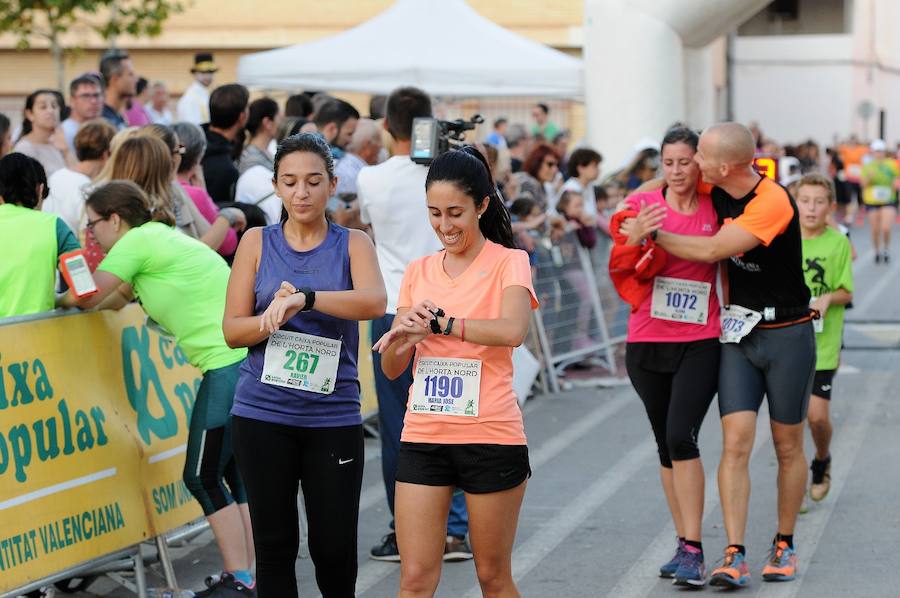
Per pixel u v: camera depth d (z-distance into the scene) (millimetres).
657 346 7879
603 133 20312
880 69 64875
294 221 6223
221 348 7320
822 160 53344
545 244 14836
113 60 13547
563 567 8266
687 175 7680
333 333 6195
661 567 8031
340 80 18328
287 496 6164
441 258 5949
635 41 19969
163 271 7273
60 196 9883
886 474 10586
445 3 19172
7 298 7293
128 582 7539
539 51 18969
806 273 9516
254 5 35438
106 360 7430
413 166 8180
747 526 9133
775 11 60438
